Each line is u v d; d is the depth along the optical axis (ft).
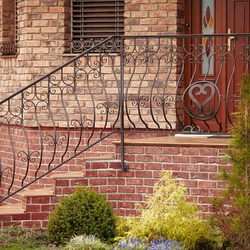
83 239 33.09
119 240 34.32
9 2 50.88
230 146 32.37
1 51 50.01
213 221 31.86
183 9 43.93
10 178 49.37
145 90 43.80
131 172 37.63
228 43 43.60
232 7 43.60
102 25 45.55
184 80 44.16
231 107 43.50
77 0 45.80
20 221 37.32
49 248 34.30
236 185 30.68
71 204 35.29
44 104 45.83
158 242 31.86
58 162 45.60
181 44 43.78
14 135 48.62
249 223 30.30
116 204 37.73
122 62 37.70
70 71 45.24
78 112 45.14
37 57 46.09
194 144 36.65
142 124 43.80
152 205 33.99
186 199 36.52
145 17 43.88
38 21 46.01
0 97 50.65
